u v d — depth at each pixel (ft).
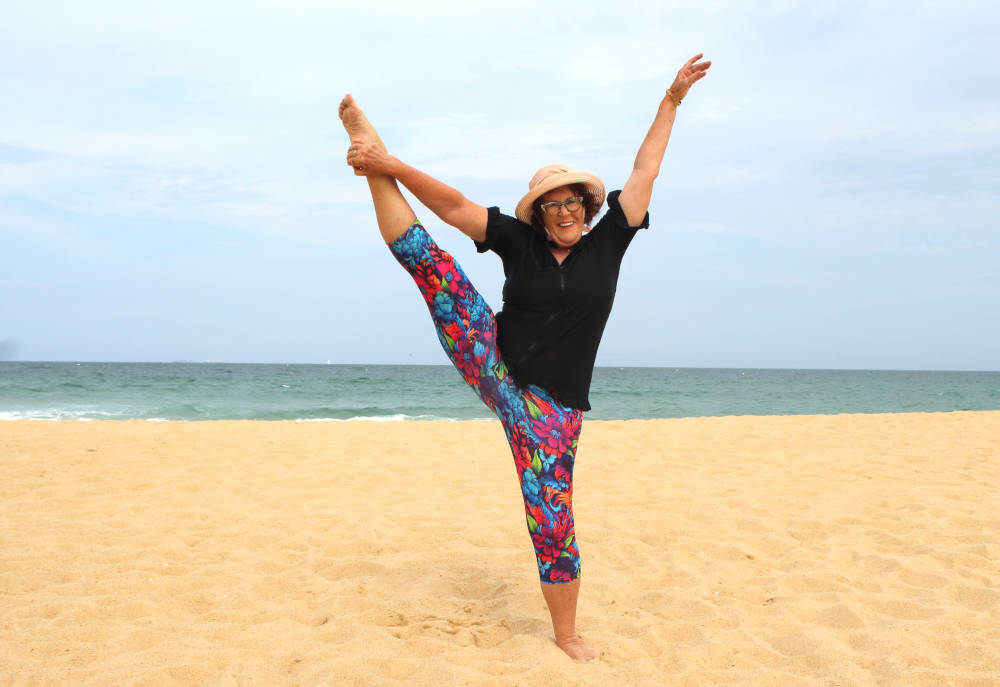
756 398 108.99
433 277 8.53
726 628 10.29
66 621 10.68
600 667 8.87
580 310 8.68
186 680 8.69
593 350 9.12
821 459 25.80
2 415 59.16
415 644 9.66
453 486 21.74
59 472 23.20
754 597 11.77
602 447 29.50
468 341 8.72
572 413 9.12
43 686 8.38
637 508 18.43
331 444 30.07
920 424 36.70
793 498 19.08
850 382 225.76
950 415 42.09
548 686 8.39
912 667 8.79
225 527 16.72
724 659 9.18
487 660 9.17
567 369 8.93
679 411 80.28
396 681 8.58
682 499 19.30
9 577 12.80
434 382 157.07
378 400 87.97
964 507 17.83
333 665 8.86
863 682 8.38
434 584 12.35
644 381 218.59
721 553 14.34
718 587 12.19
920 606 10.98
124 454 26.71
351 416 63.57
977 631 10.00
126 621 10.71
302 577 13.07
